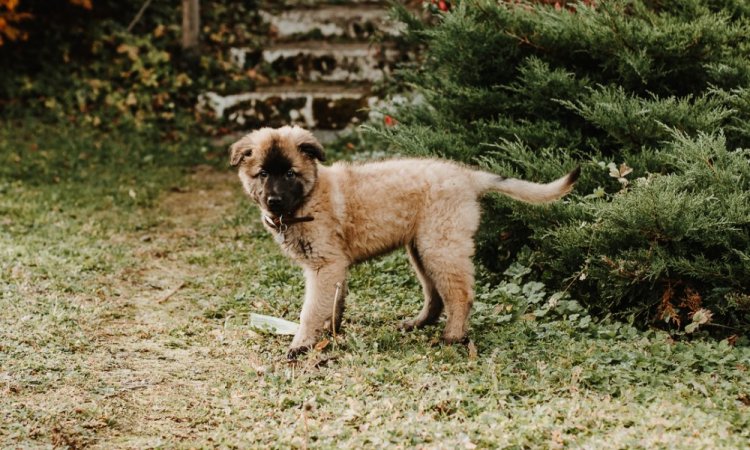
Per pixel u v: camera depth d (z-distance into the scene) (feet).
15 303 10.24
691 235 9.66
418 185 9.58
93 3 17.84
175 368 9.36
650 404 8.66
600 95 10.49
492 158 10.55
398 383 8.98
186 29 16.90
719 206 9.70
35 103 16.11
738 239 9.68
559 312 10.04
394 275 11.00
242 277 11.16
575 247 10.09
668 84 10.81
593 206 9.93
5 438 8.44
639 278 9.77
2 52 16.89
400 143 10.94
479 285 10.65
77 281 10.87
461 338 9.61
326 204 9.53
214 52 17.38
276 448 8.31
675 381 8.97
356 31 17.79
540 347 9.47
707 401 8.64
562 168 10.31
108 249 11.73
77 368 9.29
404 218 9.61
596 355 9.27
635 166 10.21
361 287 10.82
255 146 9.52
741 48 10.71
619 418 8.48
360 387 8.89
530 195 9.53
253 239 12.14
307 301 9.57
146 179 13.97
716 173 9.72
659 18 11.04
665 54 10.59
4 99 16.28
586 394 8.77
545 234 10.20
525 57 11.07
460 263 9.54
